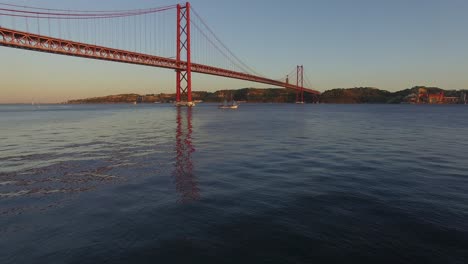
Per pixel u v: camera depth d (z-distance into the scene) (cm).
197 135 2580
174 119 5038
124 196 880
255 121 4484
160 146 1925
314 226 653
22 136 2588
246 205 790
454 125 3788
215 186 978
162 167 1285
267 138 2353
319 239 593
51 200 852
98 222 690
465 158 1481
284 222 676
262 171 1197
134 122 4359
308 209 755
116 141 2197
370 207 766
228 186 977
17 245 588
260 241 588
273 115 6444
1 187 988
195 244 579
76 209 776
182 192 916
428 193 885
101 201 838
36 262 527
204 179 1071
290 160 1434
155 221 691
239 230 638
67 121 4772
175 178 1091
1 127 3616
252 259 526
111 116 6325
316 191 910
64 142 2162
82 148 1855
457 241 581
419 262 513
